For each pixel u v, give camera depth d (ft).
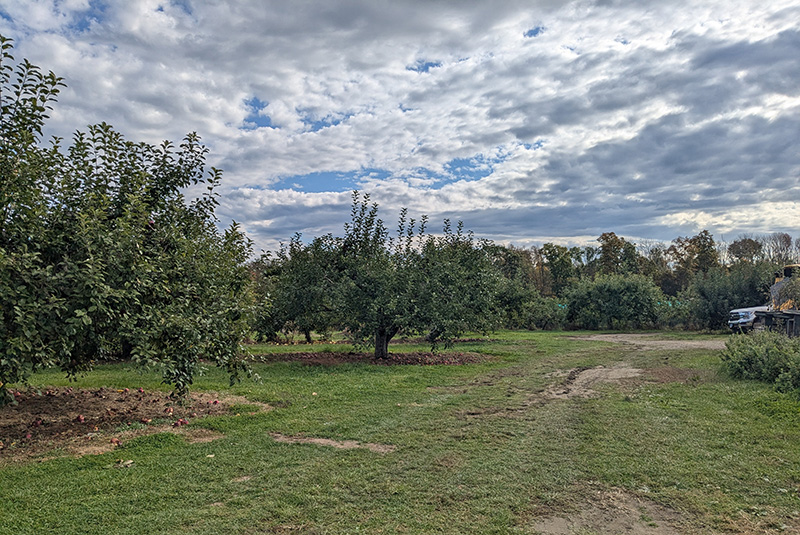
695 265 173.27
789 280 63.57
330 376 41.19
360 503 16.21
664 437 23.32
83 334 21.31
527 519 15.14
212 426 25.29
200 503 16.17
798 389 30.53
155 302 24.79
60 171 23.38
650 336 88.22
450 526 14.65
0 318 17.80
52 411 27.40
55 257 21.45
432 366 48.11
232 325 27.37
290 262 52.95
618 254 185.98
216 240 31.32
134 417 26.50
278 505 16.01
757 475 18.31
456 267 53.42
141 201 24.13
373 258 50.78
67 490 16.98
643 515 15.37
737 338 44.09
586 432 24.45
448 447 22.18
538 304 114.52
